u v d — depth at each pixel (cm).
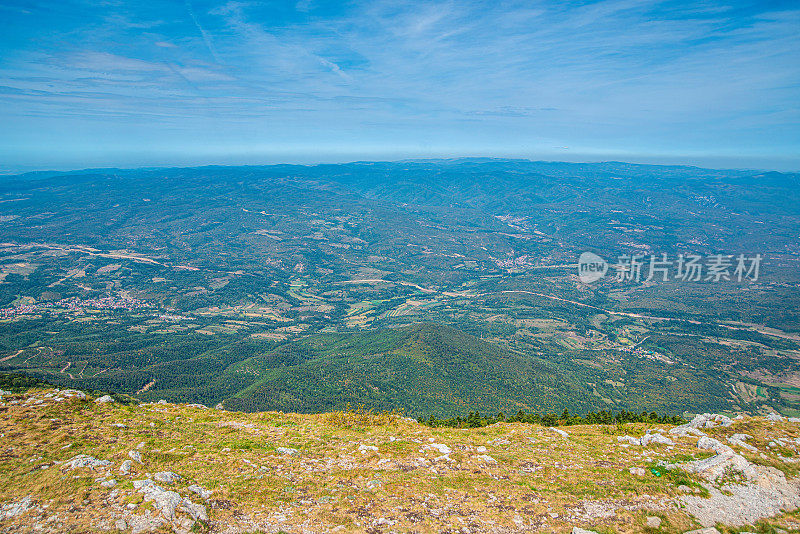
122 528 2206
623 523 2486
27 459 3036
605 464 3306
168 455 3288
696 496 2773
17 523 2227
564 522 2498
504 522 2488
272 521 2469
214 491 2731
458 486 2905
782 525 2512
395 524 2447
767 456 3250
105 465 2933
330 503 2680
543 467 3250
